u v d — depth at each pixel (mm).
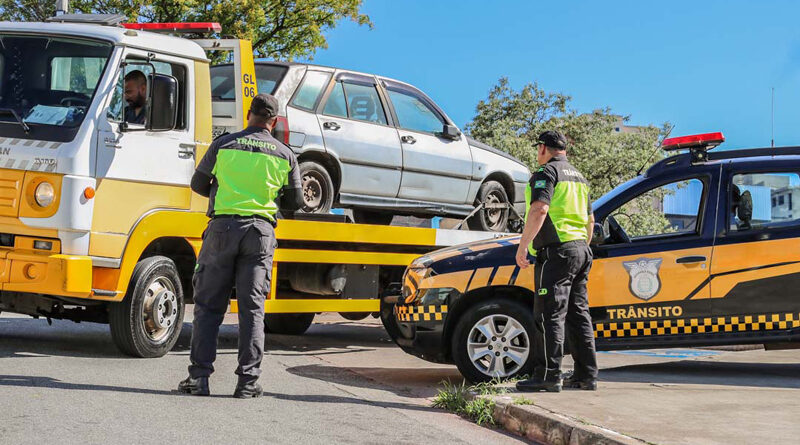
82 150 7438
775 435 5102
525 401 6016
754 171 7734
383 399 6809
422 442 5320
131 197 7828
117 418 5406
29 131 7484
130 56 7914
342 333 11898
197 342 6426
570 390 6691
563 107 42438
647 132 40125
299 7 26953
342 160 10141
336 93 10297
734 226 7637
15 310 8164
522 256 6527
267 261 6488
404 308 7793
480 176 11984
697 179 7805
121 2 24109
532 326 7328
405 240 10359
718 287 7551
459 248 7965
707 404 6121
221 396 6410
